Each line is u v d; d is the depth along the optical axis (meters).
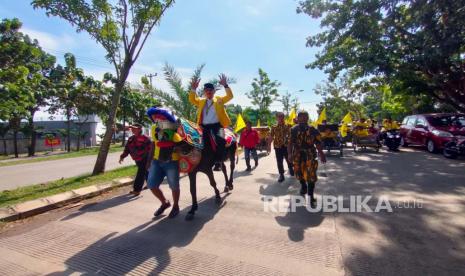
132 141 7.44
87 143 44.22
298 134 6.37
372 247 4.25
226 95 6.30
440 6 12.12
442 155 13.89
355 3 13.92
